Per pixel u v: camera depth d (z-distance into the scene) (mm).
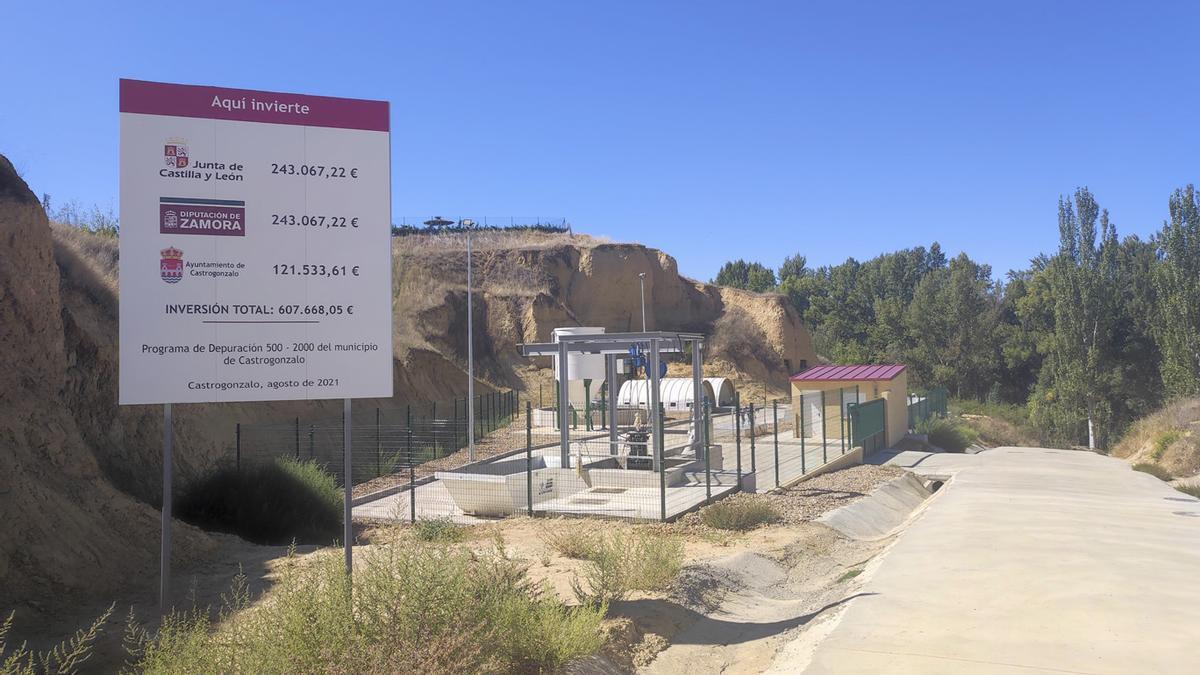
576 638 6152
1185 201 56625
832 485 19766
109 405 15281
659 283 69500
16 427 10055
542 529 13195
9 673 5543
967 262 95500
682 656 7504
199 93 6727
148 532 10188
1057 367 64562
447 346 51406
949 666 6434
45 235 13711
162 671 4824
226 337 6738
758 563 11289
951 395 81188
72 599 8188
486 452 25734
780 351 68562
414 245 66500
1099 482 21438
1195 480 24625
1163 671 6250
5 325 12406
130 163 6539
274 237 6879
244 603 6715
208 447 18000
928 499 20469
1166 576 9391
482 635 5281
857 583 9906
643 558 9469
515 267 62844
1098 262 65188
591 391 41719
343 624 4953
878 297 109375
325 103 7059
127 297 6496
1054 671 6270
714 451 20109
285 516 12609
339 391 6988
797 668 6836
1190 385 54406
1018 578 9336
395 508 15492
